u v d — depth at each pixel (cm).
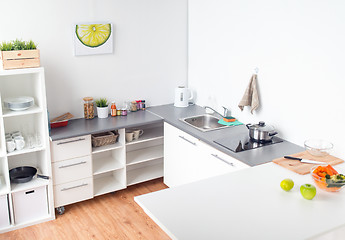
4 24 346
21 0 348
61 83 387
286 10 321
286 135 340
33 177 367
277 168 281
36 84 346
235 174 270
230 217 214
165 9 427
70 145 364
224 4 387
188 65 458
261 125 338
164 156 419
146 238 345
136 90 434
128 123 389
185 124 383
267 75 350
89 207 393
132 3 405
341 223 212
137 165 453
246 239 195
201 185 251
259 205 228
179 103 445
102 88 412
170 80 453
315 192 233
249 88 363
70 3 371
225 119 389
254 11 352
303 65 314
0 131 335
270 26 338
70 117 386
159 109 439
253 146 325
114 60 411
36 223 365
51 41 371
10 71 319
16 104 333
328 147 304
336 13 282
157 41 431
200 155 355
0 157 359
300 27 311
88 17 384
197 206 225
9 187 343
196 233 199
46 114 342
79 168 377
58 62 380
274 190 247
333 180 242
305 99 317
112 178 430
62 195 375
